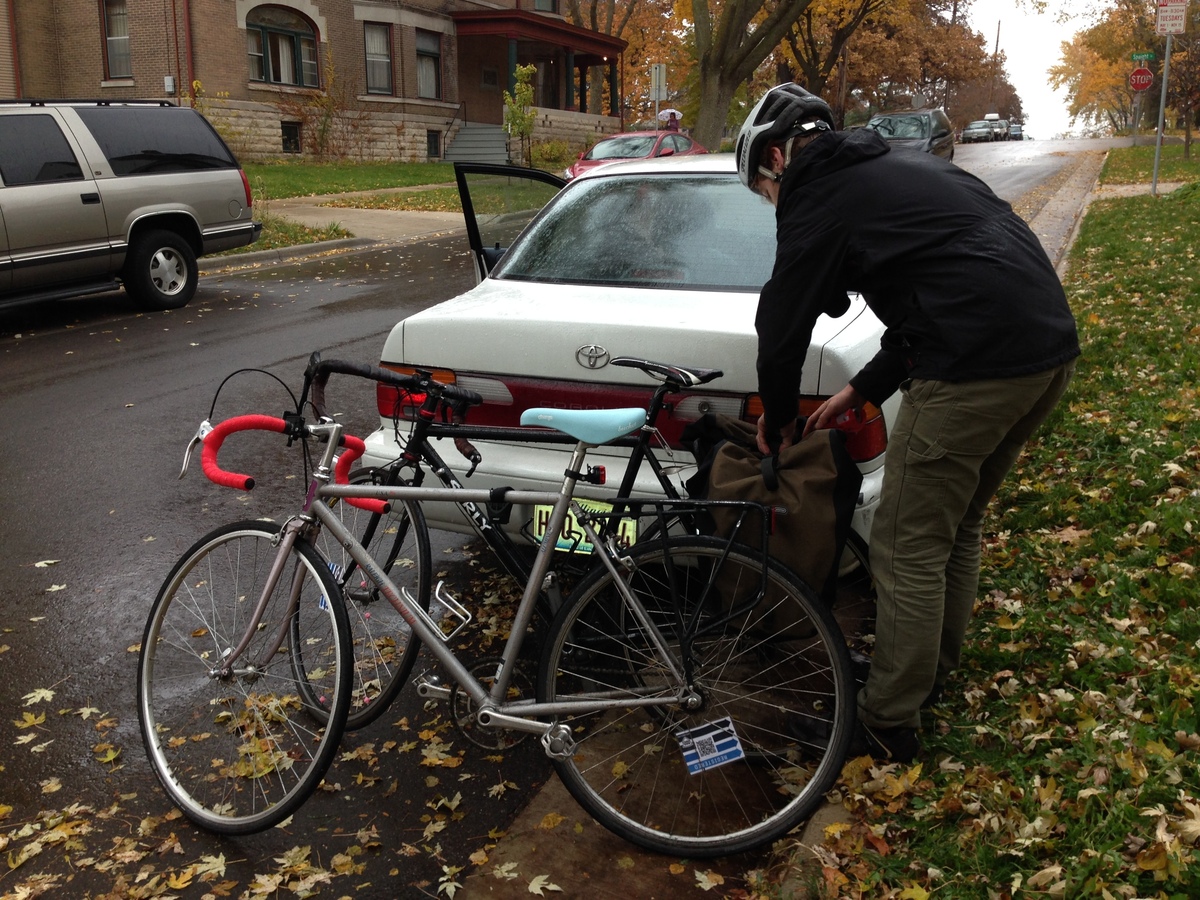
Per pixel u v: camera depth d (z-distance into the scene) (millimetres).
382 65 31281
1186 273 10102
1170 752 2730
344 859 2842
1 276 9719
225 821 2947
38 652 4047
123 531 5195
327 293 12109
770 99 2812
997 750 2979
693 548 2783
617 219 4371
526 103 27547
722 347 3398
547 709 2842
